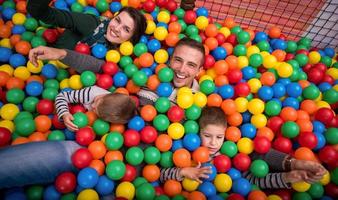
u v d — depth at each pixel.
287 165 1.70
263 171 1.71
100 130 1.79
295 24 3.11
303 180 1.55
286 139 1.86
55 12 2.05
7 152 1.44
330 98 2.19
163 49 2.43
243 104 2.06
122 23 2.21
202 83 2.13
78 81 2.04
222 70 2.27
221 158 1.77
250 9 3.23
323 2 3.18
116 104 1.71
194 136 1.82
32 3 1.88
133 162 1.70
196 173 1.57
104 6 2.64
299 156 1.75
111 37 2.26
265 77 2.23
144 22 2.31
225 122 1.82
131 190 1.60
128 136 1.75
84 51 2.19
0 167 1.40
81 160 1.57
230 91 2.10
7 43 2.29
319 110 2.04
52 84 2.07
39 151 1.49
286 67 2.25
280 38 2.80
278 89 2.16
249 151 1.85
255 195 1.61
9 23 2.48
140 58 2.25
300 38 3.06
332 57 2.82
